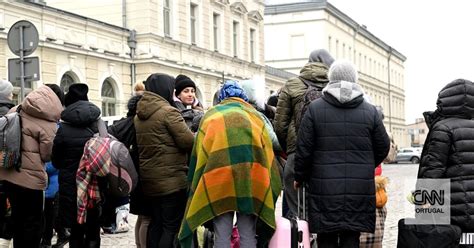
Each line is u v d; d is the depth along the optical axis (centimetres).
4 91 802
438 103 601
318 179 583
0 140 682
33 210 707
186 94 780
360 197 576
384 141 592
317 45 6159
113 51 2694
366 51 7812
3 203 763
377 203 671
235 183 540
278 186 567
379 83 8431
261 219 547
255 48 4181
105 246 990
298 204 685
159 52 2933
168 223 660
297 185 610
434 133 589
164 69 2969
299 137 591
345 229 574
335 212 575
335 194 575
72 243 698
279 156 761
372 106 598
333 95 585
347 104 584
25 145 692
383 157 601
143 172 662
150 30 2870
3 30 2008
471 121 593
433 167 587
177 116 659
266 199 548
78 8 3041
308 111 593
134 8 2894
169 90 674
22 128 692
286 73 4791
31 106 687
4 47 2022
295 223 577
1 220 767
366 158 583
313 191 587
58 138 686
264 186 548
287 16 6266
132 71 2841
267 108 840
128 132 689
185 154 670
